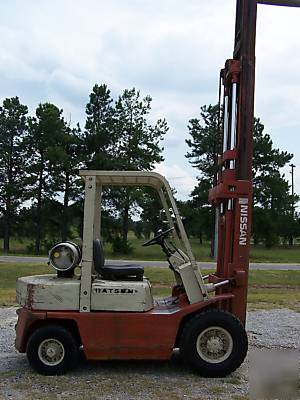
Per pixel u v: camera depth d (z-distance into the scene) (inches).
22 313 269.6
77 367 278.2
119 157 1681.8
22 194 1750.7
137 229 1322.6
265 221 1879.9
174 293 293.9
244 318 279.9
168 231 281.9
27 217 1764.3
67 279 273.4
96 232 285.9
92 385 249.9
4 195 1750.7
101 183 287.9
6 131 1756.9
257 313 492.7
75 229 1747.0
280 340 366.0
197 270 269.4
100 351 260.4
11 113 1753.2
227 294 278.2
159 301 294.5
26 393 238.7
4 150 1754.4
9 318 443.2
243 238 282.2
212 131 1774.1
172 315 262.4
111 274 274.1
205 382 255.3
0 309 492.7
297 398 234.4
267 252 2042.3
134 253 1611.7
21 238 1834.4
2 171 1769.2
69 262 275.4
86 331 260.4
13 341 350.6
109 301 262.2
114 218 1624.0
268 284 830.5
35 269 993.5
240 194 282.8
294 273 1011.9
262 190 1868.8
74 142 1695.4
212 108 1798.7
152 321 261.4
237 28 311.3
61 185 1720.0
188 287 268.2
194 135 1814.7
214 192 298.7
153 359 264.2
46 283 265.7
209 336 263.3
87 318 260.5
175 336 261.7
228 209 287.4
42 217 1745.8
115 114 1699.1
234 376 265.7
